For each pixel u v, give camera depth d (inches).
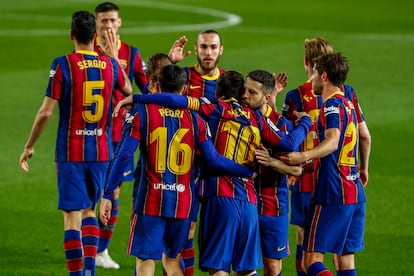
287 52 2970.0
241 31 3380.9
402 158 1882.4
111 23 1344.7
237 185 1003.9
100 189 1175.0
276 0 4163.4
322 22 3604.8
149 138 998.4
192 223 1120.8
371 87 2509.8
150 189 1002.1
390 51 3016.7
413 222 1508.4
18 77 2576.3
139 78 1376.7
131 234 1011.9
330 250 1032.8
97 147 1160.8
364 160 1106.7
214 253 1000.2
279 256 1060.5
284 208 1056.8
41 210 1551.4
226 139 1005.8
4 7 3846.0
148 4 4045.3
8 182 1701.5
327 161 1030.4
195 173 1039.6
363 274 1259.2
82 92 1147.3
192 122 1005.2
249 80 1013.8
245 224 1003.3
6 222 1482.5
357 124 1058.1
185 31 3398.1
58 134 1159.6
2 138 1995.6
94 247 1159.6
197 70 1208.2
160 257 1007.6
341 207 1029.2
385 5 4037.9
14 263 1290.6
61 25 3467.0
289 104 1189.1
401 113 2230.6
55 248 1368.1
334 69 1036.5
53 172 1774.1
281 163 1002.1
